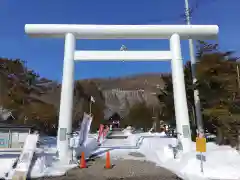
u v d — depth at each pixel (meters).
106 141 24.50
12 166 10.28
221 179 9.12
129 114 59.59
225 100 15.32
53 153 13.32
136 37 15.34
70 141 13.41
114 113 64.19
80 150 14.91
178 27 15.23
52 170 10.76
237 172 9.76
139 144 19.67
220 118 14.53
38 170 10.29
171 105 24.17
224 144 14.59
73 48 14.73
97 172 10.63
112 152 16.42
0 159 10.97
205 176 9.48
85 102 53.16
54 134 34.88
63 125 13.45
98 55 14.77
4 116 29.19
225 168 10.12
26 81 32.72
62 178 9.60
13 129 12.92
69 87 14.06
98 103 60.44
